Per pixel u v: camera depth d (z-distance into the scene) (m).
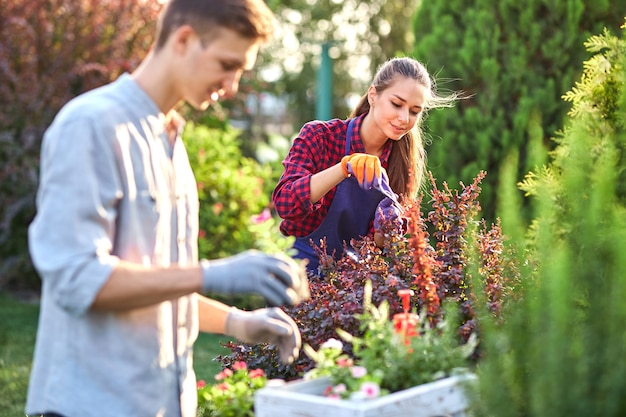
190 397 1.99
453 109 5.05
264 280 1.71
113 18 7.68
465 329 2.35
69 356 1.75
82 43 7.57
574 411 1.63
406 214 2.52
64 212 1.65
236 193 6.69
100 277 1.64
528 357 1.74
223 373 2.42
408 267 2.69
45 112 7.42
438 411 1.90
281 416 1.87
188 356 1.98
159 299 1.70
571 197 1.92
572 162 2.01
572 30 4.84
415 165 3.22
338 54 16.44
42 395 1.79
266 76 15.69
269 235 2.71
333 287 2.63
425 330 2.22
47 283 1.68
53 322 1.79
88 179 1.67
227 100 9.28
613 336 1.65
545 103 4.87
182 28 1.76
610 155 2.01
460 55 5.08
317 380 2.02
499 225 2.79
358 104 3.21
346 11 16.39
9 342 5.79
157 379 1.83
